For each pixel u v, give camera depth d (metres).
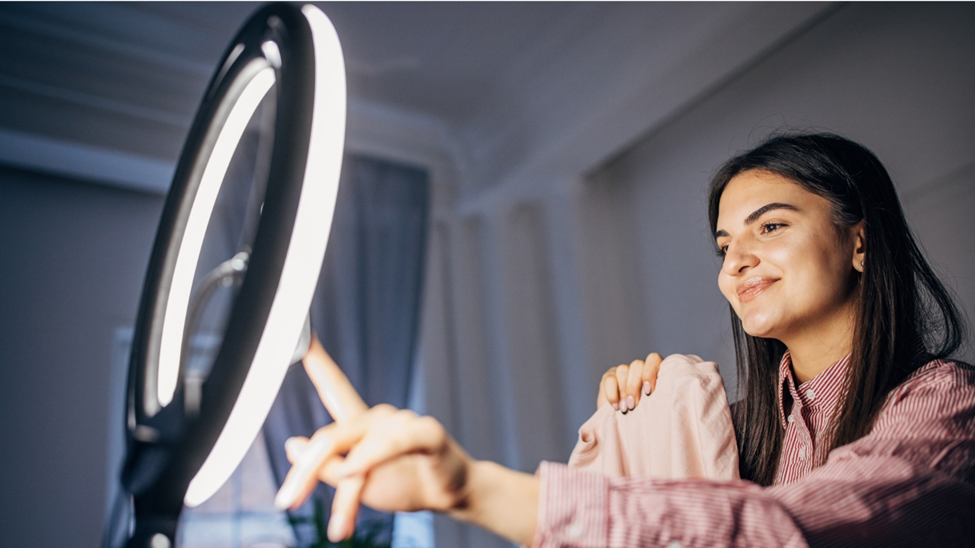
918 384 0.64
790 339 0.80
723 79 2.60
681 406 0.87
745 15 2.27
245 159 2.93
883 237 0.76
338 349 3.06
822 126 2.32
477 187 3.47
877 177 0.80
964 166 1.92
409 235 3.36
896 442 0.53
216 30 2.66
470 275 3.58
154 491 0.45
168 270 0.65
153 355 0.61
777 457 0.83
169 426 0.47
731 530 0.42
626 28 2.63
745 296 0.78
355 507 0.39
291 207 0.46
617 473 0.89
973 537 0.49
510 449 3.24
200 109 0.69
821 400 0.79
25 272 2.79
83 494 2.69
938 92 2.00
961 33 1.96
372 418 0.41
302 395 2.89
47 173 2.92
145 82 2.81
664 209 2.90
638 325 2.97
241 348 0.43
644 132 2.89
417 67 2.95
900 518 0.47
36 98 2.66
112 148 2.78
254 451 2.97
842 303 0.77
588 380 3.04
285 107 0.49
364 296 3.17
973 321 1.84
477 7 2.60
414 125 3.39
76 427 2.73
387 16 2.62
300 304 0.45
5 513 2.55
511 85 3.09
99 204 2.99
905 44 2.10
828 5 2.25
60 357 2.77
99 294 2.90
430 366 3.42
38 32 2.58
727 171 0.86
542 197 3.45
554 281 3.30
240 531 2.87
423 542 3.21
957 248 1.92
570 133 2.91
